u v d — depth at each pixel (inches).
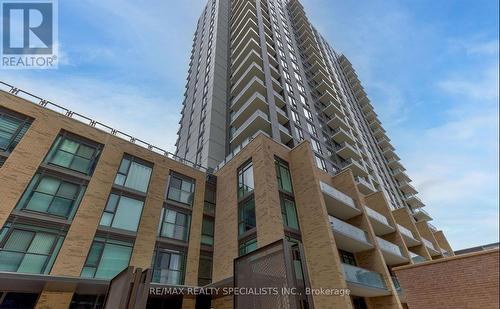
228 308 555.5
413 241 967.0
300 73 1657.2
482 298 269.4
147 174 709.3
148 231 610.5
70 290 450.6
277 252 228.4
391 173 2143.2
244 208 669.3
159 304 552.7
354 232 645.3
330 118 1540.4
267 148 711.1
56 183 538.6
